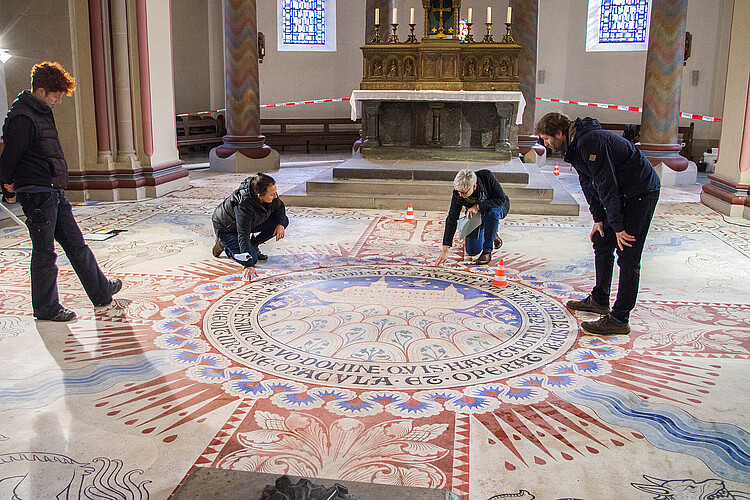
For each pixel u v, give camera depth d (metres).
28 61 10.45
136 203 10.66
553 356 4.70
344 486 2.81
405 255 7.50
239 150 14.72
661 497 3.08
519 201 9.94
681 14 12.78
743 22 9.91
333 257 7.38
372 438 3.58
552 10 18.69
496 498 3.05
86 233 8.42
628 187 4.74
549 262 7.19
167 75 11.89
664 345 4.92
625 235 4.74
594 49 18.62
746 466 3.34
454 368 4.50
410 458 3.39
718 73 17.06
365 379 4.32
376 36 11.71
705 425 3.75
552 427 3.71
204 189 12.21
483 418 3.81
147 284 6.33
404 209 10.29
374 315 5.52
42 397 4.04
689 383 4.29
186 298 5.93
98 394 4.08
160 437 3.59
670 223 9.34
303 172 14.78
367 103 11.57
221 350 4.78
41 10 10.27
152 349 4.79
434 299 5.96
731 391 4.18
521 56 15.08
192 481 2.89
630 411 3.91
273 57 19.72
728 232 8.76
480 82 11.42
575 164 4.91
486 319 5.45
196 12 18.41
